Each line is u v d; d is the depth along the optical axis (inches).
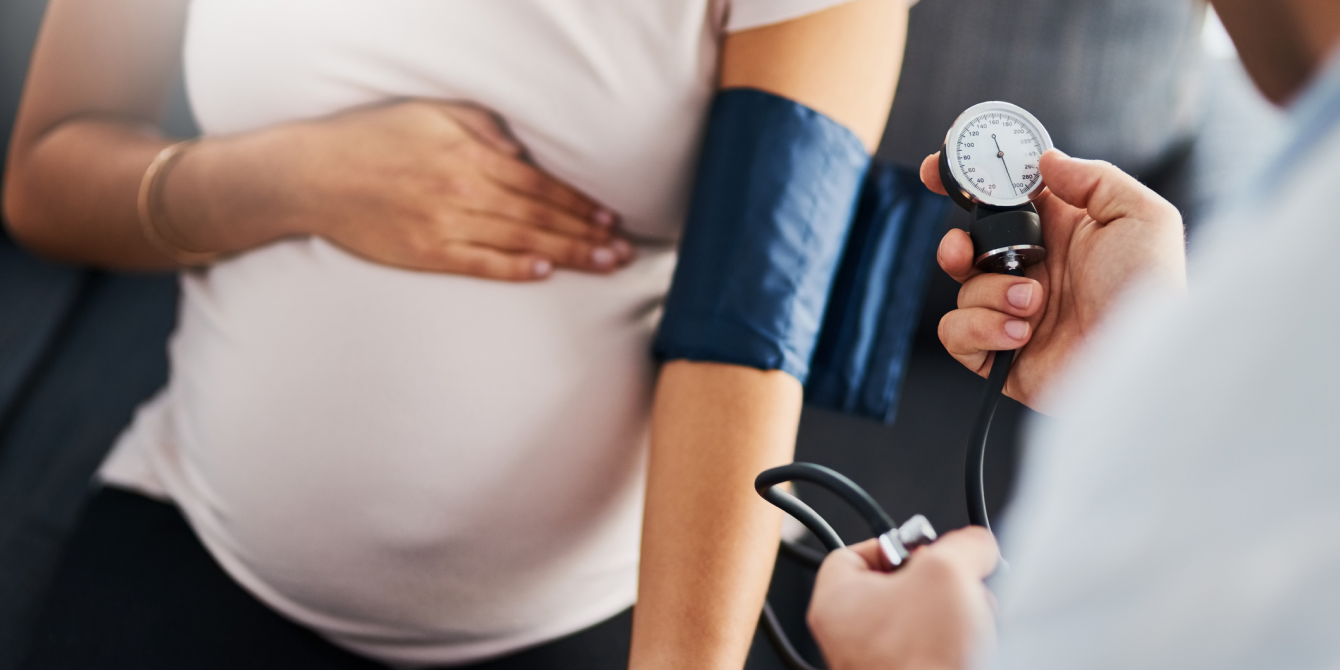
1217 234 10.1
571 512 29.9
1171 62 41.5
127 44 36.8
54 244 38.4
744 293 26.1
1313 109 9.1
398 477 28.9
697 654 23.5
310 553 30.0
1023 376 18.7
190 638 31.1
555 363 29.3
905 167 31.6
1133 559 9.5
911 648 12.7
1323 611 8.6
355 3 28.5
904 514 38.3
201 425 31.9
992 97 41.6
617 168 29.7
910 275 31.6
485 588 30.2
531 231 29.6
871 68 27.2
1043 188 18.1
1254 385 8.6
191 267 35.5
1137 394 9.7
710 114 28.4
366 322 29.4
